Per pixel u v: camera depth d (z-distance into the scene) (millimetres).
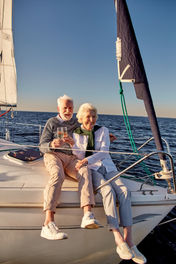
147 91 2350
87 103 2504
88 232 2180
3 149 3211
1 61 3838
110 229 2062
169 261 2826
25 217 2066
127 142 11992
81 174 2191
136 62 2385
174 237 3334
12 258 2170
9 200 2061
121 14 2428
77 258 2295
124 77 2445
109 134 2797
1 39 3789
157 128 2283
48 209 1979
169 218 3865
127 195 2150
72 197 2154
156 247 3092
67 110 2566
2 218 2041
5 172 2375
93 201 2078
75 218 2143
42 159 2861
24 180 2262
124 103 2590
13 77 3938
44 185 2219
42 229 1972
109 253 2346
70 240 2168
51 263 2291
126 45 2418
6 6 3732
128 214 2111
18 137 10938
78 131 2535
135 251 2012
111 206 2080
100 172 2391
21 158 2740
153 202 2328
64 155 2471
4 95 3941
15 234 2061
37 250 2156
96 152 2449
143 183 2541
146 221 2314
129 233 2078
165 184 5246
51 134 2564
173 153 9039
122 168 6078
